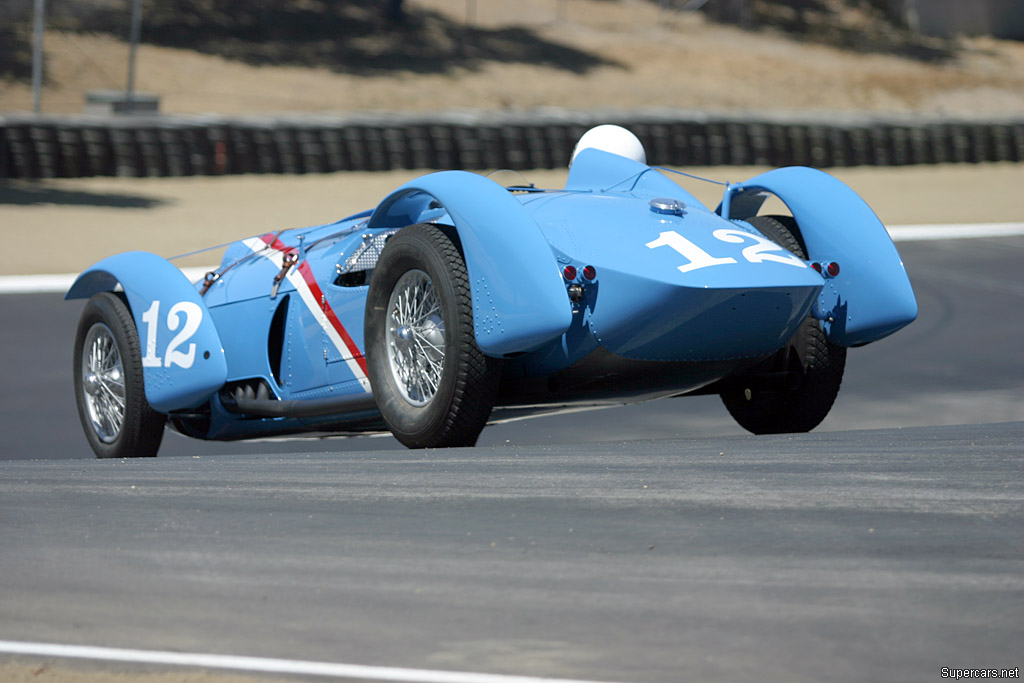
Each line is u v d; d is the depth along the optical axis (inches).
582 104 5698.8
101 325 792.3
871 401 1027.3
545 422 960.9
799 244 680.4
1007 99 6353.3
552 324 556.4
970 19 7445.9
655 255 581.3
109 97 4128.9
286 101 5290.4
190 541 367.9
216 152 3385.8
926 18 7445.9
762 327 602.2
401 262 617.9
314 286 706.8
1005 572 309.7
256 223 2628.0
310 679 247.6
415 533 367.9
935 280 1868.8
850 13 7608.3
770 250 613.6
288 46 5999.0
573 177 746.2
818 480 434.0
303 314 711.7
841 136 3836.1
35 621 292.2
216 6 6240.2
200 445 925.2
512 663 254.7
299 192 3166.8
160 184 3267.7
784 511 380.2
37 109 3902.6
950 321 1478.8
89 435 810.8
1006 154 3964.1
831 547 336.2
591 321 578.6
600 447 567.8
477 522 379.2
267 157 3427.7
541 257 567.8
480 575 320.2
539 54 6373.0
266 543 362.3
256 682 246.7
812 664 248.8
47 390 1119.6
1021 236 2500.0
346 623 284.5
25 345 1363.2
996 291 1748.3
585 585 308.2
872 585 301.0
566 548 343.6
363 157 3501.5
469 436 597.0
